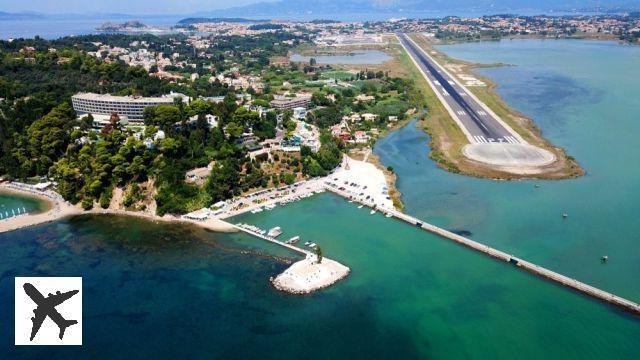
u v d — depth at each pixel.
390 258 196.00
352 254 199.25
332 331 155.38
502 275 183.75
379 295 172.00
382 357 144.75
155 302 170.62
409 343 150.00
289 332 155.12
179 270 189.75
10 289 179.88
